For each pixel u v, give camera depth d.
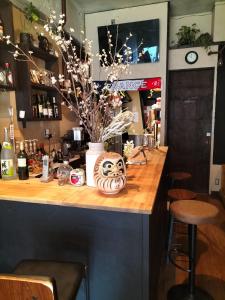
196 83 4.29
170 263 2.27
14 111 2.57
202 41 4.01
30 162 2.25
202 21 4.32
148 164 2.13
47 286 0.72
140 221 1.17
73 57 1.75
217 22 3.93
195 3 3.94
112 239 1.23
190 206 1.73
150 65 4.05
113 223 1.21
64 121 3.79
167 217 2.85
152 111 3.62
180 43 4.18
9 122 2.49
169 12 4.00
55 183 1.54
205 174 4.42
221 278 2.03
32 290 0.73
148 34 3.93
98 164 1.28
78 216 1.26
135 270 1.21
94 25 4.21
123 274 1.23
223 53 4.02
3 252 1.42
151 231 1.27
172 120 4.48
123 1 3.84
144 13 3.97
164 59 3.99
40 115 2.81
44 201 1.25
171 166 4.55
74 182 1.46
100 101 1.54
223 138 4.19
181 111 4.42
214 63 4.07
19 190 1.41
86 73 1.59
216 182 4.30
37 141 2.93
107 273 1.26
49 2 3.09
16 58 2.36
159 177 1.67
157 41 3.93
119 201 1.21
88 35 4.25
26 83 2.51
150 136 2.96
